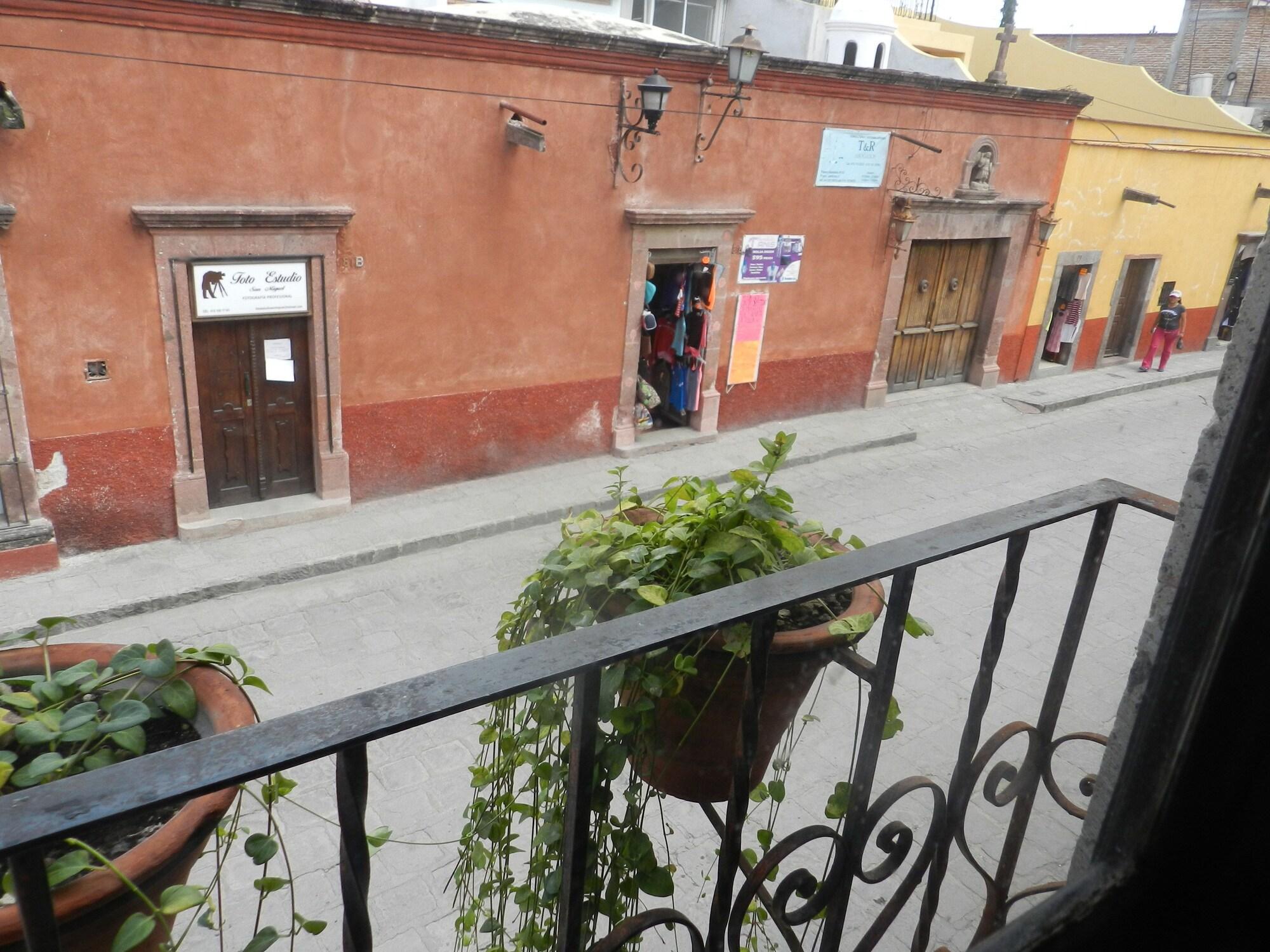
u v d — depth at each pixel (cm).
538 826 231
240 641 759
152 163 780
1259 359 93
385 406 974
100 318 792
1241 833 101
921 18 2259
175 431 852
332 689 704
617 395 1159
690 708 182
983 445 1372
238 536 898
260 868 509
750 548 184
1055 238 1602
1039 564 948
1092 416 1564
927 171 1359
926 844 185
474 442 1052
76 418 802
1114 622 845
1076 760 643
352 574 873
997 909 223
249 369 893
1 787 133
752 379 1289
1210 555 100
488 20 895
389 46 862
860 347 1408
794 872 185
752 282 1237
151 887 126
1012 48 2236
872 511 1114
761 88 1137
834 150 1238
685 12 1883
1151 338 1919
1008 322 1614
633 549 188
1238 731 100
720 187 1152
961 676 739
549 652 103
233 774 81
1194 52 2653
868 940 192
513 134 941
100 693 155
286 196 852
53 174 742
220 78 791
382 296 937
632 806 193
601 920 455
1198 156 1773
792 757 613
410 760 610
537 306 1050
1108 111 2131
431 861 528
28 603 767
